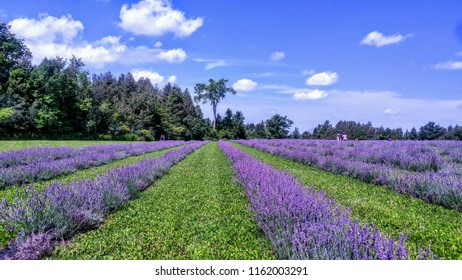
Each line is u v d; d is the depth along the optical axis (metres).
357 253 2.90
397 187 7.90
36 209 4.55
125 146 26.95
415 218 5.45
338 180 9.84
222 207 6.52
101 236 4.76
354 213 5.73
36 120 45.22
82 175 11.08
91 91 58.44
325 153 17.98
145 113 66.81
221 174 11.55
